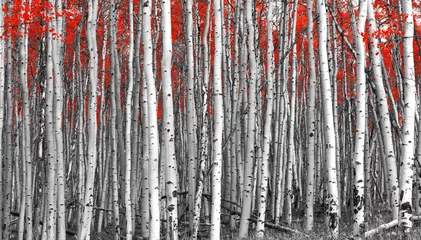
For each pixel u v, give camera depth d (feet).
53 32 36.32
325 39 32.53
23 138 39.73
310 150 42.73
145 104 39.19
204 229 47.47
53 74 36.99
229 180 51.52
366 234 30.83
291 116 49.96
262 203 37.78
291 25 49.14
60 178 36.88
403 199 26.99
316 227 43.88
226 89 48.11
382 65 45.16
